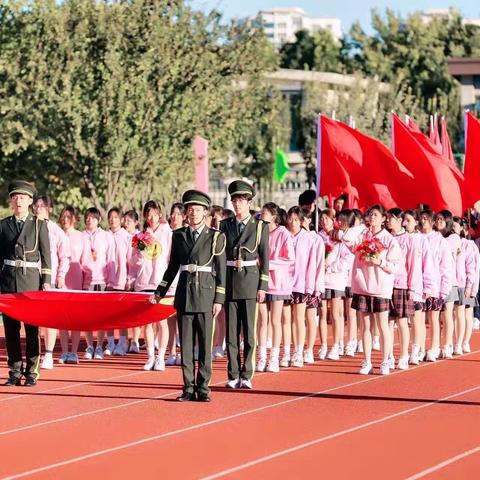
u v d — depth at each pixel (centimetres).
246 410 2023
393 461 1588
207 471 1526
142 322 2441
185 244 2144
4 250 2358
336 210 3219
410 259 2594
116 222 2814
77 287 2780
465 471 1526
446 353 2850
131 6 5716
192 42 5916
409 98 9650
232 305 2291
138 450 1664
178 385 2358
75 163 5716
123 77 5594
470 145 3528
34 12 5559
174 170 5831
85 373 2556
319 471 1526
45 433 1805
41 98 5541
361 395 2202
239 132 6244
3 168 5981
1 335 3531
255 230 2281
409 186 3422
